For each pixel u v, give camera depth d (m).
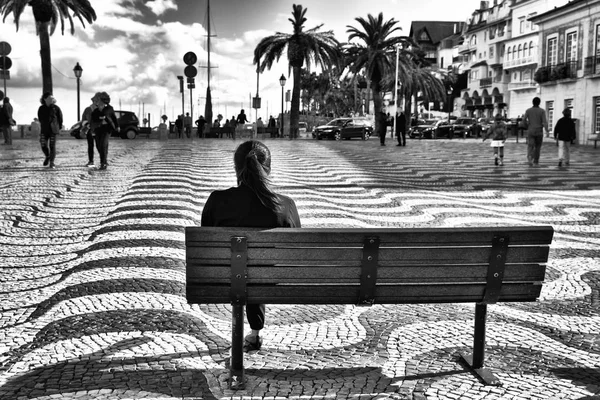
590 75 40.03
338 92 104.25
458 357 4.08
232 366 3.59
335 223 8.87
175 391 3.51
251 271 3.46
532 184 14.23
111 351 4.10
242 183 3.86
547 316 4.96
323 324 4.76
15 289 5.53
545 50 46.00
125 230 8.09
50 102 15.97
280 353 4.13
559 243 7.72
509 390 3.57
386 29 50.62
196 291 3.48
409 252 3.50
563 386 3.63
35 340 4.31
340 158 22.58
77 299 5.22
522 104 69.31
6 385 3.57
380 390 3.56
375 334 4.53
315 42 46.03
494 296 3.65
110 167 16.77
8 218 8.95
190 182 13.67
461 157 23.86
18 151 22.86
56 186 12.49
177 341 4.30
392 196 11.90
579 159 23.42
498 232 3.52
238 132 49.62
